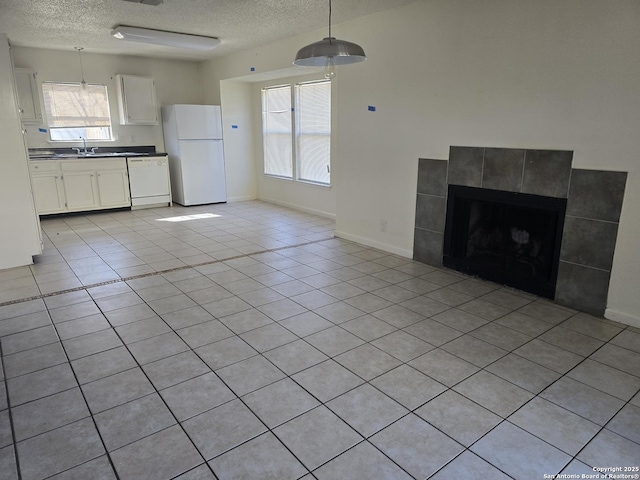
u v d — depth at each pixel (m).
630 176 2.69
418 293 3.38
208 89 7.17
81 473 1.62
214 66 6.85
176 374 2.27
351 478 1.60
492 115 3.36
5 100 3.68
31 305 3.14
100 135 6.60
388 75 4.11
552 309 3.08
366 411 1.97
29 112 5.78
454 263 3.90
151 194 6.72
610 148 2.75
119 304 3.17
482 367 2.34
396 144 4.18
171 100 7.11
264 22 4.48
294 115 6.32
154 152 7.10
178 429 1.86
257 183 7.58
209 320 2.91
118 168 6.34
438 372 2.29
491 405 2.02
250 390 2.13
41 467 1.65
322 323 2.86
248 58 6.00
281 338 2.66
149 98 6.68
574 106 2.88
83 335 2.70
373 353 2.48
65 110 6.22
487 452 1.73
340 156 4.85
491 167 3.44
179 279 3.69
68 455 1.71
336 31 4.55
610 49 2.66
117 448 1.75
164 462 1.67
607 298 2.91
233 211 6.59
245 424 1.89
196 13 4.11
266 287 3.51
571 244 3.04
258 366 2.35
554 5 2.87
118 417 1.93
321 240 4.96
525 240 3.34
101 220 5.94
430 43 3.68
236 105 7.07
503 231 3.48
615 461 1.68
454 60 3.53
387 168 4.33
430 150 3.88
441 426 1.88
